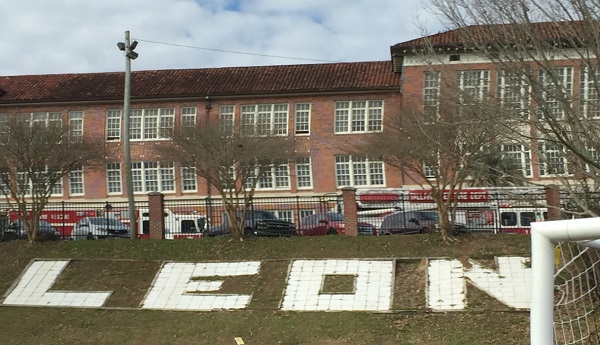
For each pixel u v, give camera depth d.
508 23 11.77
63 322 20.53
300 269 22.47
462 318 18.36
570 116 11.77
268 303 20.59
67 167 27.77
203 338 18.72
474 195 27.16
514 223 26.55
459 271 21.17
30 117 37.69
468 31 12.34
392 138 26.44
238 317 19.83
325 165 45.62
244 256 23.86
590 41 11.11
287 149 28.34
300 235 27.14
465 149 21.77
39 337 19.67
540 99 11.51
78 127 47.62
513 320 17.83
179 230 31.22
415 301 19.84
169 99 47.09
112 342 19.00
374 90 45.41
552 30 11.79
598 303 11.48
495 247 22.53
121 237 29.34
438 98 16.11
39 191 27.38
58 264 24.59
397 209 28.98
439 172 24.83
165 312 20.70
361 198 30.47
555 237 6.50
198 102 47.06
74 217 32.38
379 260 22.48
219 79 48.97
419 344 17.19
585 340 10.62
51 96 47.94
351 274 21.81
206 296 21.47
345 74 47.72
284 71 49.22
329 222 28.45
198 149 25.84
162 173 46.53
